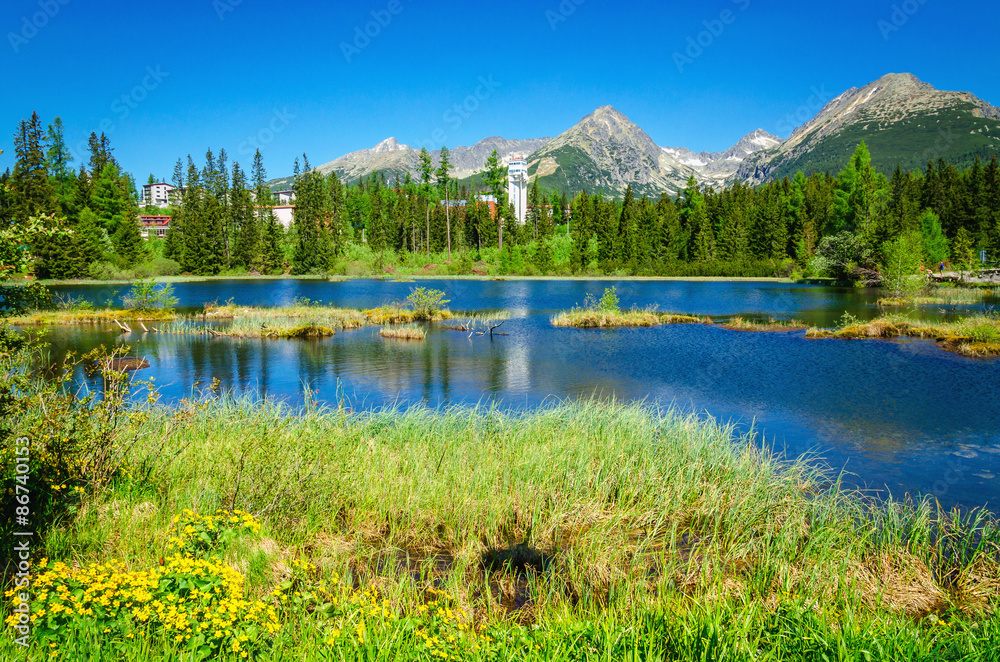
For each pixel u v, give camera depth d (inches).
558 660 151.5
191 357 813.9
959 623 187.2
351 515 263.7
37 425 235.0
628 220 3848.4
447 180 3907.5
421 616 176.9
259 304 1674.5
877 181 3203.7
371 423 408.8
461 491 283.1
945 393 603.8
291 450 291.6
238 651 137.3
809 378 685.3
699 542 257.6
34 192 2608.3
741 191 4018.2
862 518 279.4
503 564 234.8
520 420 434.0
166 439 297.0
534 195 4296.3
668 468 325.1
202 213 3287.4
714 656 152.3
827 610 190.2
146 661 133.0
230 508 242.8
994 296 1733.5
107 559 192.9
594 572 226.5
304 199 3516.2
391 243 3796.8
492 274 3316.9
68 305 1368.1
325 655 144.4
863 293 2089.1
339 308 1519.4
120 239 2933.1
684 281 2955.2
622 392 618.2
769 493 295.3
